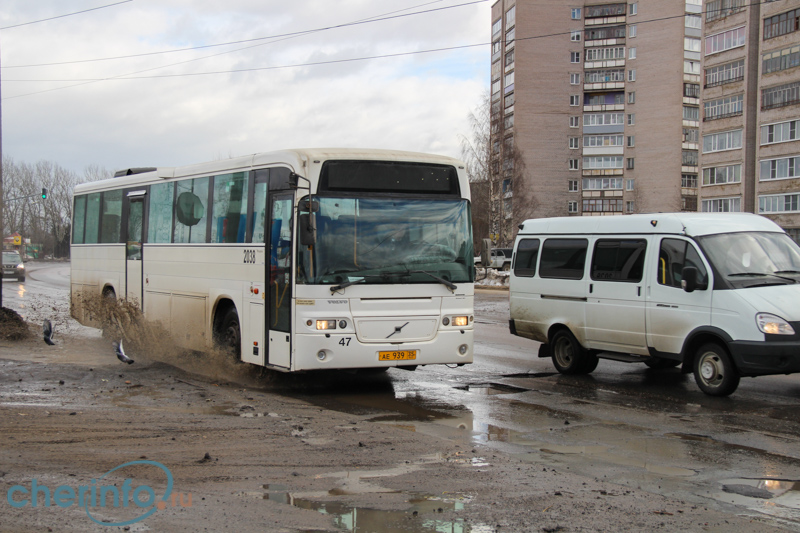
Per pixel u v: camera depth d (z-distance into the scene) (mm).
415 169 10586
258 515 5016
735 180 59406
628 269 11617
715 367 10359
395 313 10266
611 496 5621
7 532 4543
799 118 52688
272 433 7570
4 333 15406
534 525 4922
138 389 10266
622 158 91938
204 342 12297
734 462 6859
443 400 10133
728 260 10492
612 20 91125
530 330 13289
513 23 92562
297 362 9898
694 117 87000
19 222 114438
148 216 14391
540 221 13461
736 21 59062
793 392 10734
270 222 10602
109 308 15039
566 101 92438
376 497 5484
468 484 5855
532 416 9000
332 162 10094
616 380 11953
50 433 7273
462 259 10742
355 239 10141
